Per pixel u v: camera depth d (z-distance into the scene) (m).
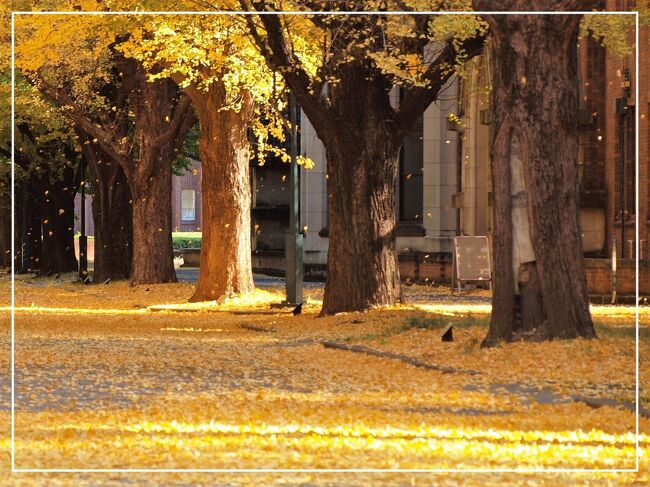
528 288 35.06
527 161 34.84
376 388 29.05
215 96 65.38
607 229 74.31
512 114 35.00
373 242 50.91
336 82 48.47
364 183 50.91
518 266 35.22
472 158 84.12
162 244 77.62
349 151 50.78
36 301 71.75
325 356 37.09
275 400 26.59
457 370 31.84
